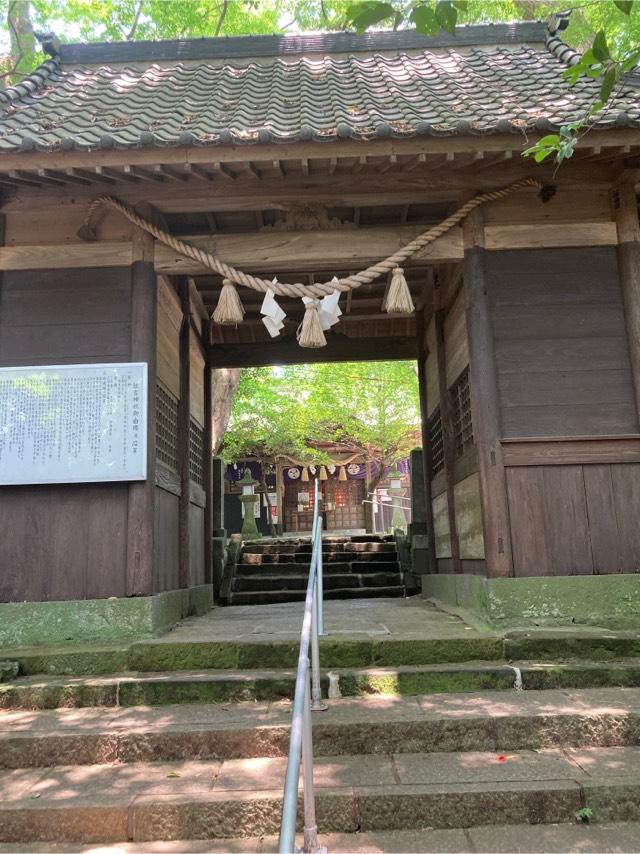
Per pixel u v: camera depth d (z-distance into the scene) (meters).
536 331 5.59
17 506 5.27
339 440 22.14
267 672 4.38
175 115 5.56
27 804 3.07
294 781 1.91
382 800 3.00
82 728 3.71
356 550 11.06
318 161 4.99
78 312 5.59
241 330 9.23
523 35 7.68
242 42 7.77
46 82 6.68
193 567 7.25
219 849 2.88
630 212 5.67
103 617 5.01
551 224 5.73
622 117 4.70
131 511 5.22
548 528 5.25
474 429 5.58
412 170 5.34
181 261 5.70
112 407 5.33
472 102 5.59
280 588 9.40
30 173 5.06
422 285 8.23
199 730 3.61
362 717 3.68
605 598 5.07
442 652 4.50
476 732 3.58
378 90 6.32
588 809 3.01
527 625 4.99
